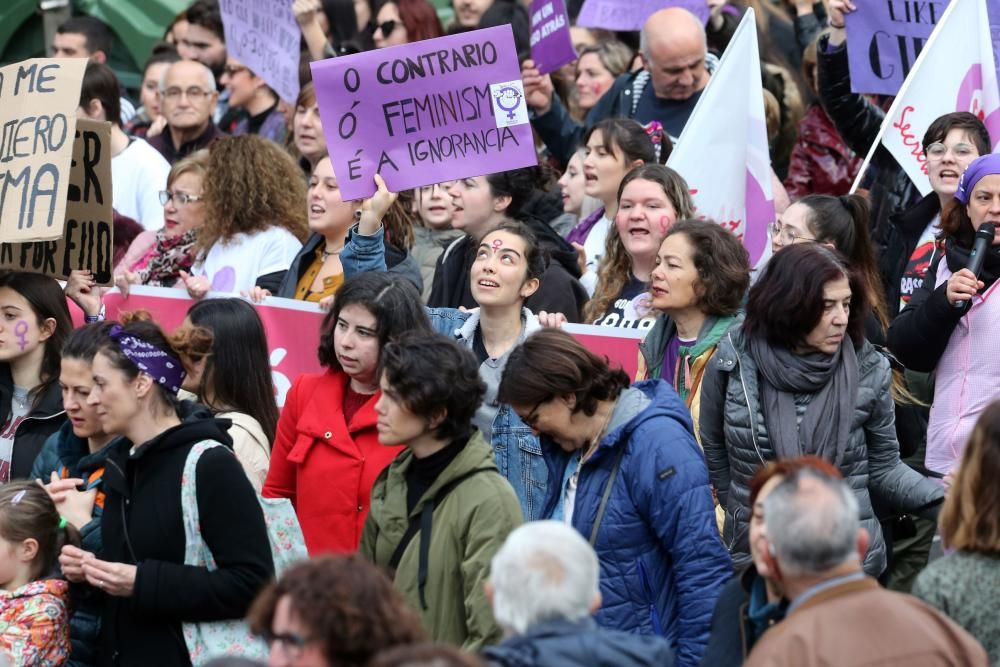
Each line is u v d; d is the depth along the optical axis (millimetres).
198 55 22641
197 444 9812
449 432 9578
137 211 18578
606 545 9727
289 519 10062
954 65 14516
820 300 10141
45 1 26172
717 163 14109
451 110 13180
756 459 10391
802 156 17797
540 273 12234
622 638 7328
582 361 9633
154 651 9805
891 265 14320
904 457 12281
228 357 11648
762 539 7715
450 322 12586
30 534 10250
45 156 11797
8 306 12711
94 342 10008
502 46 13148
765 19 19984
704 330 11406
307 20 18406
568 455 10094
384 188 13078
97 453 10859
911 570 12617
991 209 11945
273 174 15695
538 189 16359
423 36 20609
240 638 9758
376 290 10992
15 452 12703
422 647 5973
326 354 11297
